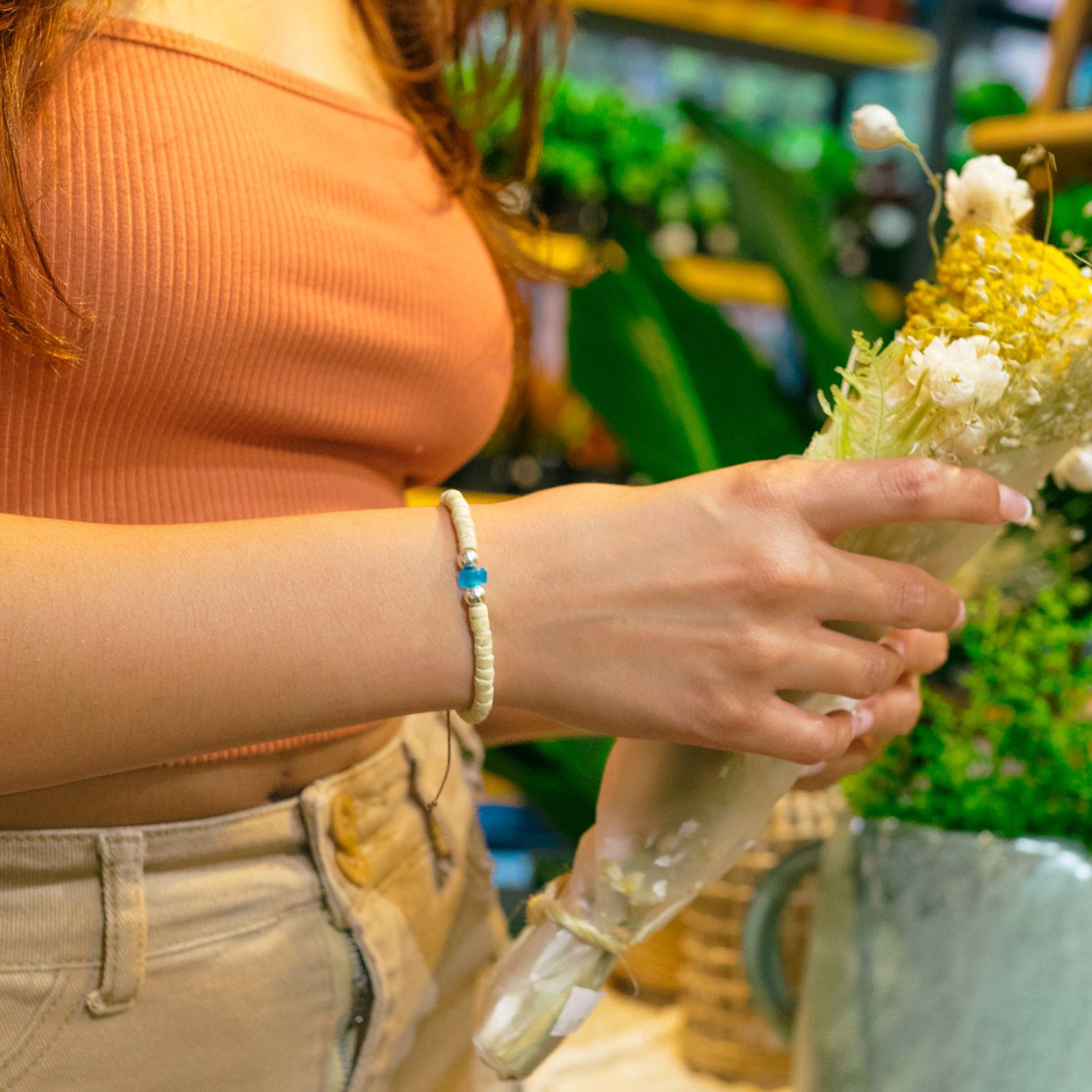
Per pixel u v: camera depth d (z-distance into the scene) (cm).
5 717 39
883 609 44
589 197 184
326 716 42
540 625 43
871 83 214
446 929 57
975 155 113
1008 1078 59
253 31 53
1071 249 51
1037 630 66
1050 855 60
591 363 124
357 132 53
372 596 42
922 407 46
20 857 45
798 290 132
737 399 126
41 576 40
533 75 69
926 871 62
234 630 41
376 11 61
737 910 94
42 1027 45
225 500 49
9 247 43
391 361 52
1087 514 69
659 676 43
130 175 46
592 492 44
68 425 46
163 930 46
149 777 47
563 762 117
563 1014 54
